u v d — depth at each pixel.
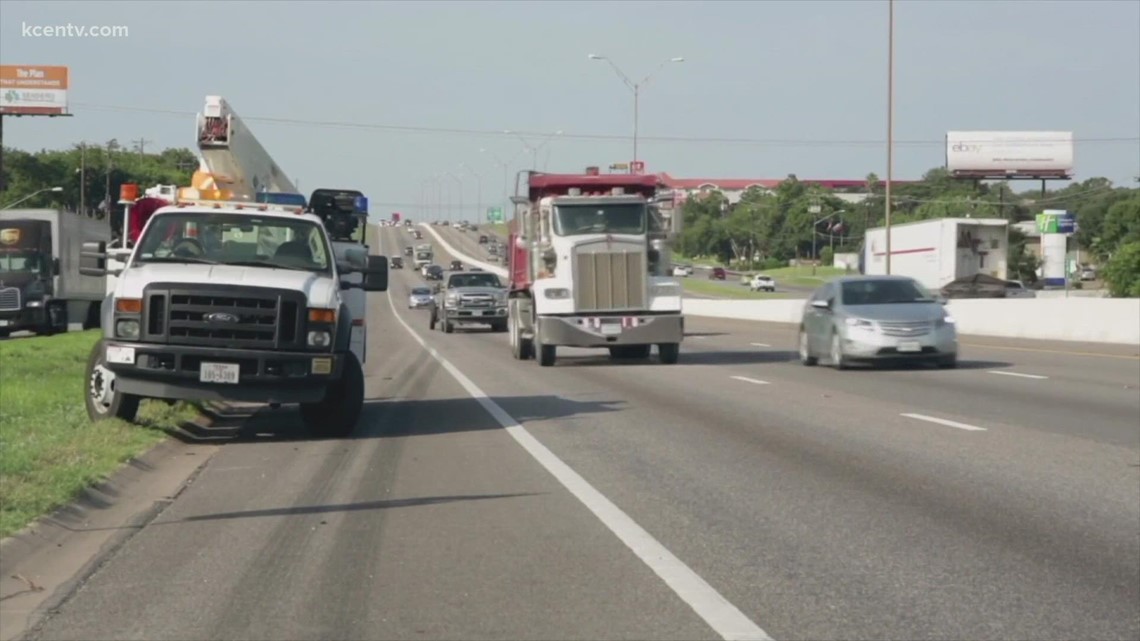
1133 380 23.22
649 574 8.60
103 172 109.00
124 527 10.36
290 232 16.11
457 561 9.04
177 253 15.80
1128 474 12.41
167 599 8.09
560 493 11.80
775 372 26.58
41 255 47.97
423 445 15.26
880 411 18.38
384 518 10.66
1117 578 8.35
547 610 7.73
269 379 14.72
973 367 26.69
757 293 92.56
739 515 10.65
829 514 10.63
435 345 41.97
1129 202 100.62
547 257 29.11
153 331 14.66
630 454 14.34
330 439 15.89
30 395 19.67
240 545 9.66
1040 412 17.98
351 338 16.95
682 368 28.48
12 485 10.75
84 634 7.34
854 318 26.09
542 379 25.55
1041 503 10.97
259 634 7.30
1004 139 112.75
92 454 12.96
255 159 23.33
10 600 8.09
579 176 29.67
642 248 28.66
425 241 173.88
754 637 7.11
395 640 7.16
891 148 51.66
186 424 16.86
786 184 149.88
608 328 28.69
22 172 107.06
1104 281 75.88
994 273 66.50
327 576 8.64
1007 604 7.75
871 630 7.22
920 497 11.35
